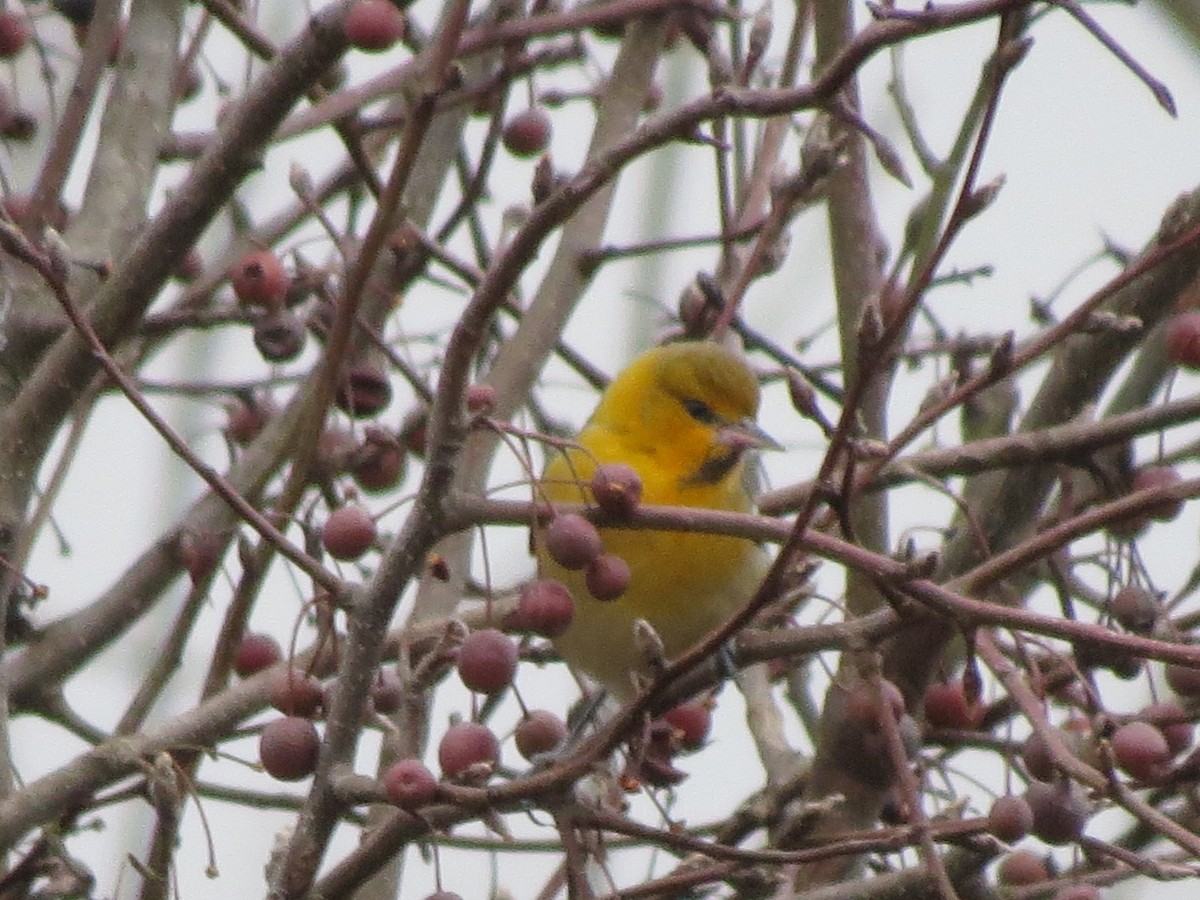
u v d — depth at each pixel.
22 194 11.82
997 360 7.28
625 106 12.55
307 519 9.05
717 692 10.03
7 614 11.07
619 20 10.04
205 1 11.32
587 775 7.33
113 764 9.50
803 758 11.50
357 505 8.40
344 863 7.93
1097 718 7.73
